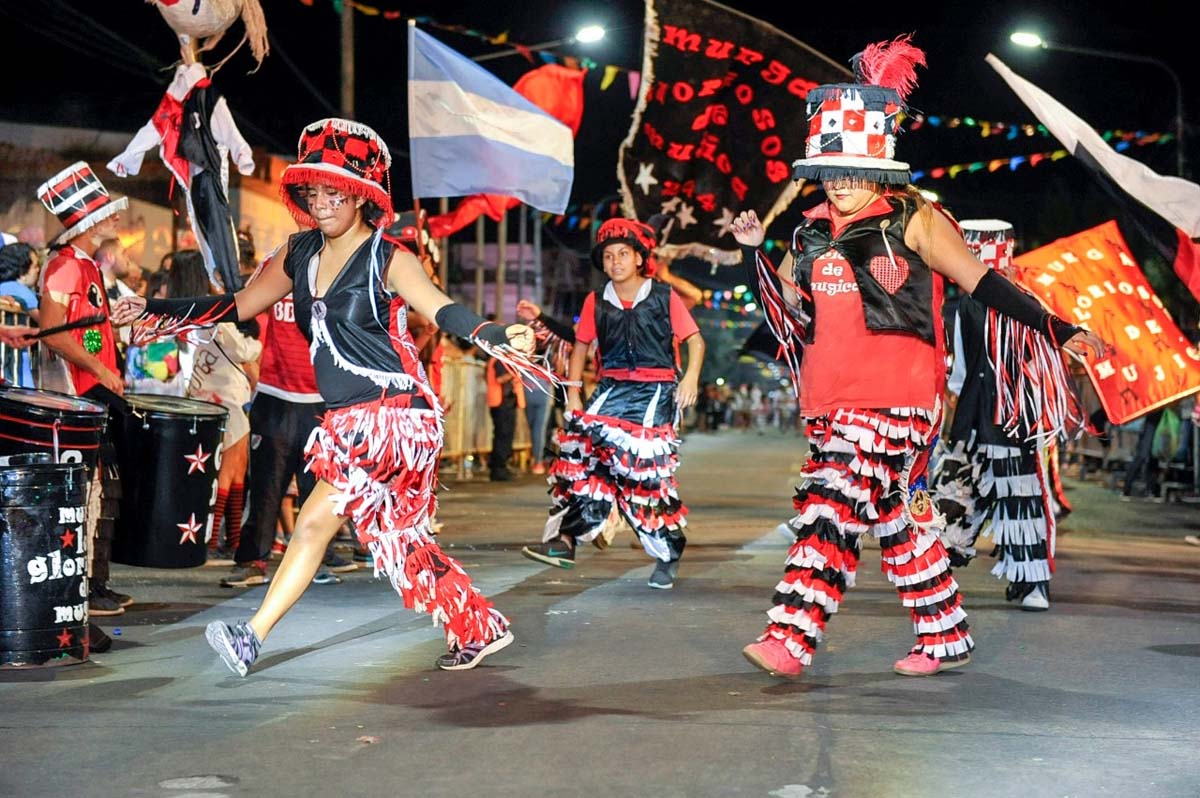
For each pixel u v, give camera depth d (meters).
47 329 6.34
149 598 7.41
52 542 5.43
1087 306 8.92
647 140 10.71
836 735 4.48
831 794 3.81
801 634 5.30
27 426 5.54
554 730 4.53
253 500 7.81
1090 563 9.79
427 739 4.40
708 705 4.91
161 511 6.95
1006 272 7.64
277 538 9.52
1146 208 8.32
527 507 14.37
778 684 5.29
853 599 7.59
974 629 6.70
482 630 5.51
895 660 5.82
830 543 5.32
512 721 4.65
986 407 7.43
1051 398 5.98
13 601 5.40
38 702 4.91
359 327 5.18
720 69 10.58
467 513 13.58
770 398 62.78
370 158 5.16
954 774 4.03
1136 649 6.15
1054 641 6.35
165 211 21.83
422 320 9.22
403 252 5.18
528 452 22.52
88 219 6.71
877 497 5.36
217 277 7.78
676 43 10.48
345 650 5.93
